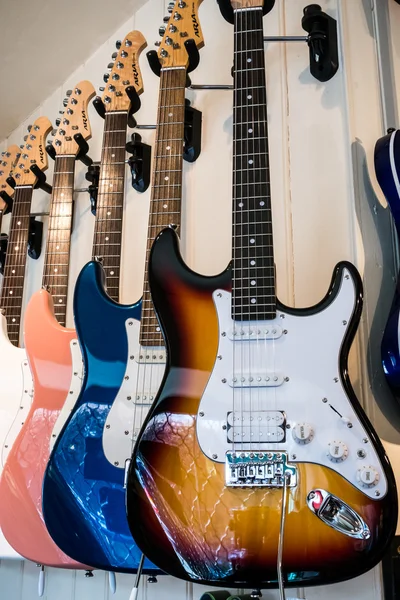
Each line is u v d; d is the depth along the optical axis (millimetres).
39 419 1287
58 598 1432
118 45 1553
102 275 1274
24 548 1201
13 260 1627
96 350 1210
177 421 997
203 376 1018
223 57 1521
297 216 1321
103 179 1460
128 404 1160
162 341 1179
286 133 1379
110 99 1526
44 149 1721
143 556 1004
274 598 1147
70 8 1680
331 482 905
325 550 875
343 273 1015
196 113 1495
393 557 1058
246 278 1065
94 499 1110
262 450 949
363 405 1146
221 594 1140
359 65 1337
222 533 914
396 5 1395
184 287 1079
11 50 1786
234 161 1164
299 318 1011
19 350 1428
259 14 1267
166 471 969
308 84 1387
